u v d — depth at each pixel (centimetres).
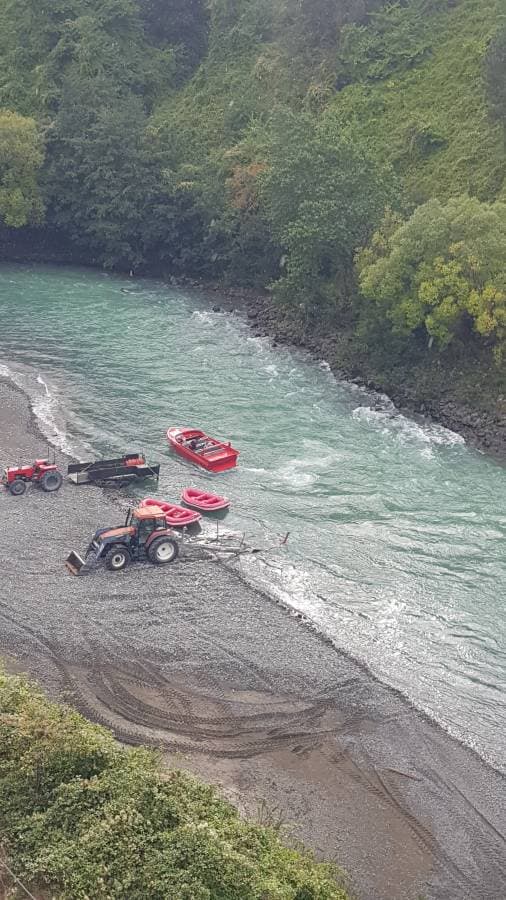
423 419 5278
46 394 5431
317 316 6750
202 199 8325
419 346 5812
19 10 10550
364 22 9256
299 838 2247
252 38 10100
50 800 2038
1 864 1883
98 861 1858
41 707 2320
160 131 8931
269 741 2598
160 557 3522
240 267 8125
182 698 2759
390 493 4297
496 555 3750
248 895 1789
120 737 2553
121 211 8481
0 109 9269
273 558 3669
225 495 4219
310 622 3216
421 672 2988
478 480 4475
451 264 5153
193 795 2128
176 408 5309
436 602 3403
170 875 1808
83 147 8681
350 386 5781
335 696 2816
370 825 2317
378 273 5497
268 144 8038
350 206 6141
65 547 3594
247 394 5578
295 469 4534
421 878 2167
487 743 2669
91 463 4247
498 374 5341
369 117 8331
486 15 8350
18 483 4034
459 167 7175
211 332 6844
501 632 3234
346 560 3684
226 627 3141
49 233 9269
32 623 3081
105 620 3130
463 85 7862
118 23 10238
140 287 8238
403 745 2625
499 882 2173
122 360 6112
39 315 7088
